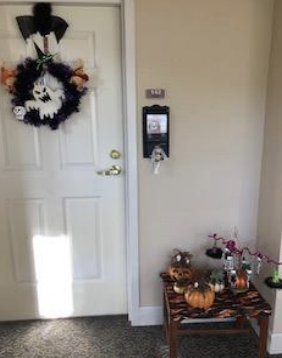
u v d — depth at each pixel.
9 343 2.04
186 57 1.85
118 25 1.88
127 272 2.21
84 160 2.05
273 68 1.84
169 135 1.94
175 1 1.78
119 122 2.01
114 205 2.12
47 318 2.25
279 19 1.76
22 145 2.00
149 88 1.87
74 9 1.85
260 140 1.98
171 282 1.95
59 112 1.91
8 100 1.93
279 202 1.82
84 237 2.16
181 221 2.07
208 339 2.06
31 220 2.10
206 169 2.00
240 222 2.10
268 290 1.94
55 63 1.87
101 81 1.95
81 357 1.93
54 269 2.19
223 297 1.81
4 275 2.17
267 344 1.94
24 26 1.84
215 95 1.91
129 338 2.07
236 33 1.84
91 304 2.25
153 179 1.99
